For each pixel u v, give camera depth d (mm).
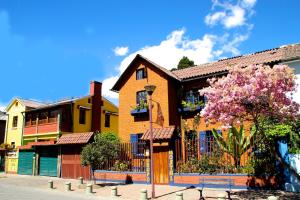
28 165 27297
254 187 14344
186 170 16641
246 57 22547
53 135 29812
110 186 17672
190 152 17328
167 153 17391
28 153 27609
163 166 17438
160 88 21906
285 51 20078
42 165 25797
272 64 18562
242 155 16016
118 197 14305
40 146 26031
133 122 22938
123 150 19766
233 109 11656
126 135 23109
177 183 16656
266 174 14195
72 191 16719
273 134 13922
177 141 17750
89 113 32344
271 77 11148
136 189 16203
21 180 22938
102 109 34375
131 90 23641
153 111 21969
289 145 13891
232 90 11422
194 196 13586
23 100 35500
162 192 15000
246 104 11539
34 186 19438
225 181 14773
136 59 23656
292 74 11391
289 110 11617
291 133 13789
